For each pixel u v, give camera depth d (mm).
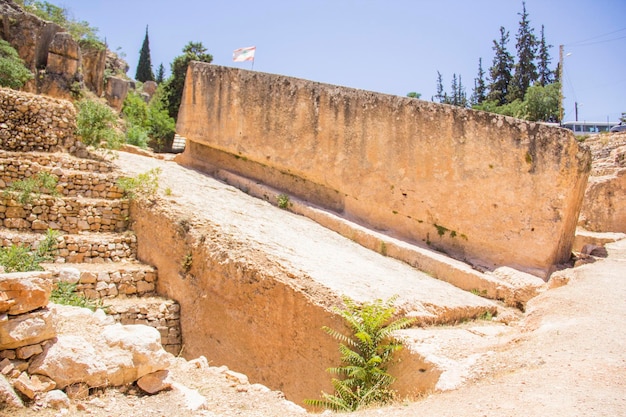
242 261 9406
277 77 15680
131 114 34438
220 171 16812
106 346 5293
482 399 5102
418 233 13352
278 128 15578
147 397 5121
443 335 7785
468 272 11305
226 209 12703
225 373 6328
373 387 6613
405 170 13492
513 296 10672
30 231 11328
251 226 11648
